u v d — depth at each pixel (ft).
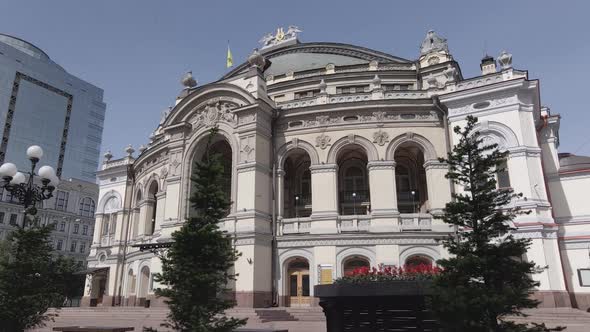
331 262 96.02
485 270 38.88
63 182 268.21
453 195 43.96
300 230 101.14
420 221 97.19
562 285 81.30
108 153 163.32
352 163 115.55
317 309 86.33
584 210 94.68
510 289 36.50
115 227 151.12
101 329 58.95
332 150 104.63
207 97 114.93
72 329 59.57
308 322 78.48
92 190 283.79
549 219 85.25
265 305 94.12
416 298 42.27
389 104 104.27
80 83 414.62
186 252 45.44
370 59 148.05
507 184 90.12
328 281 94.68
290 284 99.76
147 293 120.26
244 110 105.29
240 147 104.17
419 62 135.54
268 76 141.69
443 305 37.06
